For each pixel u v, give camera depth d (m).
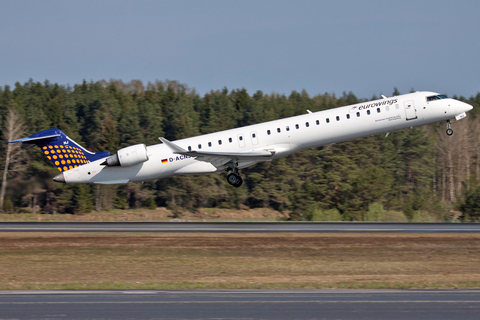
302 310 30.61
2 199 137.88
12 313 30.03
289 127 75.00
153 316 29.11
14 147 147.00
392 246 56.28
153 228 71.94
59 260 50.97
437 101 73.75
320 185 141.00
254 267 47.31
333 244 57.50
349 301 33.19
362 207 136.62
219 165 76.19
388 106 73.88
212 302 32.84
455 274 44.22
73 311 30.41
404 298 34.31
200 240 60.53
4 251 55.56
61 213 153.12
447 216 130.50
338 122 74.06
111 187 163.12
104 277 44.12
